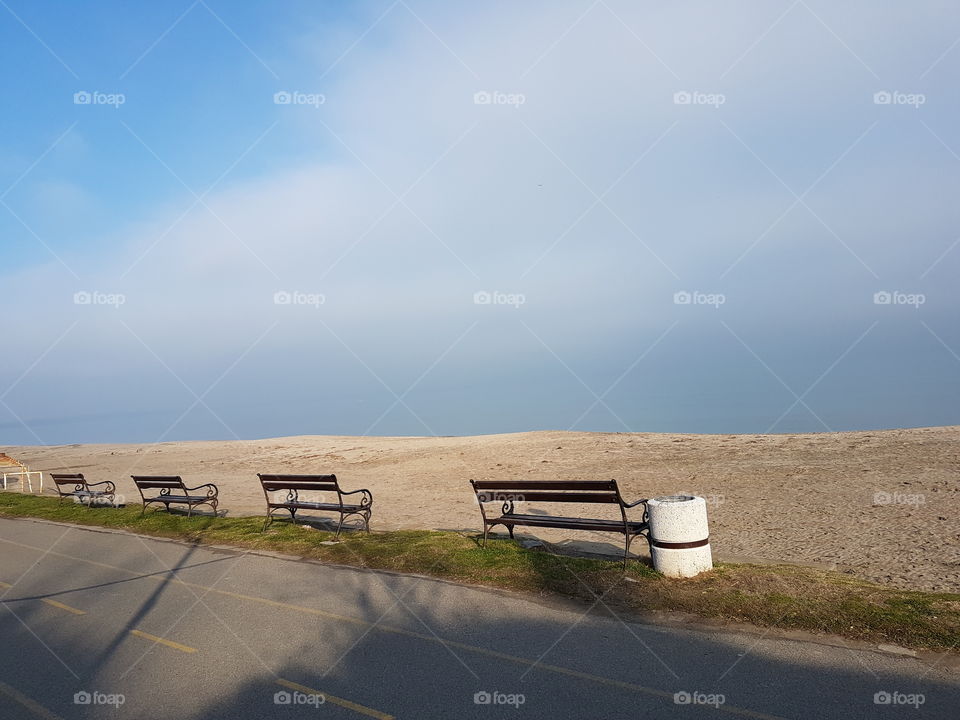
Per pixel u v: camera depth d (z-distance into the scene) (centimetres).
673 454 2316
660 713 443
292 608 714
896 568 791
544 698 474
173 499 1402
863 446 2100
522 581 746
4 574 972
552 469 2152
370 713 464
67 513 1563
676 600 652
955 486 1357
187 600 768
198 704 489
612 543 1003
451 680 512
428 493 1747
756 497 1411
